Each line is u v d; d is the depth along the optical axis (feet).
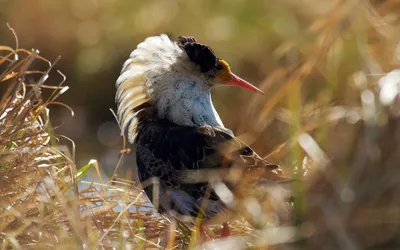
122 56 67.67
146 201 38.37
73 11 70.13
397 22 39.96
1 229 31.27
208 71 41.16
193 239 32.96
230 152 35.42
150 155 37.91
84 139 60.90
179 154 36.65
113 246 32.40
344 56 40.60
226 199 33.22
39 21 68.39
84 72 65.87
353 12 39.65
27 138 35.63
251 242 33.42
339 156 32.12
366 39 39.27
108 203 35.04
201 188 35.32
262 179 33.22
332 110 36.58
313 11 67.21
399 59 36.91
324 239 29.35
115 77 66.18
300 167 33.12
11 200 32.65
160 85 40.42
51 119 62.44
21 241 31.89
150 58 40.98
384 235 29.55
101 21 70.23
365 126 32.30
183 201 36.04
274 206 31.40
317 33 44.52
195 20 70.79
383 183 30.07
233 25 68.64
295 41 47.03
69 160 35.04
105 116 63.67
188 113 40.29
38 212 33.32
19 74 36.70
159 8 71.82
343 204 29.81
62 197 32.45
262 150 40.45
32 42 67.26
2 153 33.65
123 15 71.20
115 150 59.11
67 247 30.40
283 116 39.70
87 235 32.24
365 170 30.78
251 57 64.85
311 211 30.30
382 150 31.45
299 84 39.60
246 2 69.92
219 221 35.19
